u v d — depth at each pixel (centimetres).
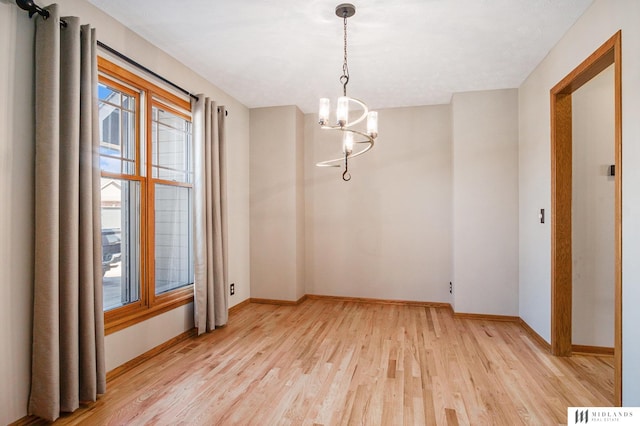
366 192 490
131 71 279
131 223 296
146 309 297
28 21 206
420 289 472
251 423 206
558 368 279
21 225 202
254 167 486
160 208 333
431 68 350
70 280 212
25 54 204
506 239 406
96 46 232
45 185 203
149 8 249
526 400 231
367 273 490
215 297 373
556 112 301
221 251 379
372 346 327
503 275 407
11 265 197
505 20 261
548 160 317
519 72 360
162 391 243
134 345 282
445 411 218
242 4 243
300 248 490
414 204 473
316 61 335
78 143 217
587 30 246
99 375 231
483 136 412
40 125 204
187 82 351
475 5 242
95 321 230
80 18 235
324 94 430
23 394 203
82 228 222
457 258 419
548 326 318
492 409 221
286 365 285
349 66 346
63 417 212
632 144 194
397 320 407
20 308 202
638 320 189
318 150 507
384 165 484
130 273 295
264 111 482
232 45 304
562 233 300
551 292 309
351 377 264
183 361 292
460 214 419
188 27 275
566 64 279
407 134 475
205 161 357
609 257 304
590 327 308
